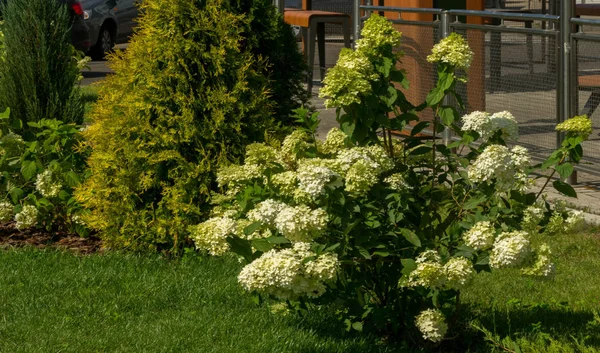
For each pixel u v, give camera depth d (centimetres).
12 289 646
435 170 545
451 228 505
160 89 704
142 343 550
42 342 550
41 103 1019
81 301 622
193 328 571
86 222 756
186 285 648
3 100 1016
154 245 725
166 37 705
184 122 704
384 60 512
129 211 721
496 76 995
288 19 1577
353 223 478
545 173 948
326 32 1891
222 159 706
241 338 557
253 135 718
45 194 788
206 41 710
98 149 729
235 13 720
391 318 535
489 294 644
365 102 507
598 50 890
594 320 577
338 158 493
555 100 914
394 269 520
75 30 2050
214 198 579
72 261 712
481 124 513
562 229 527
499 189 490
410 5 1157
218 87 709
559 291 652
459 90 1044
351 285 507
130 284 650
